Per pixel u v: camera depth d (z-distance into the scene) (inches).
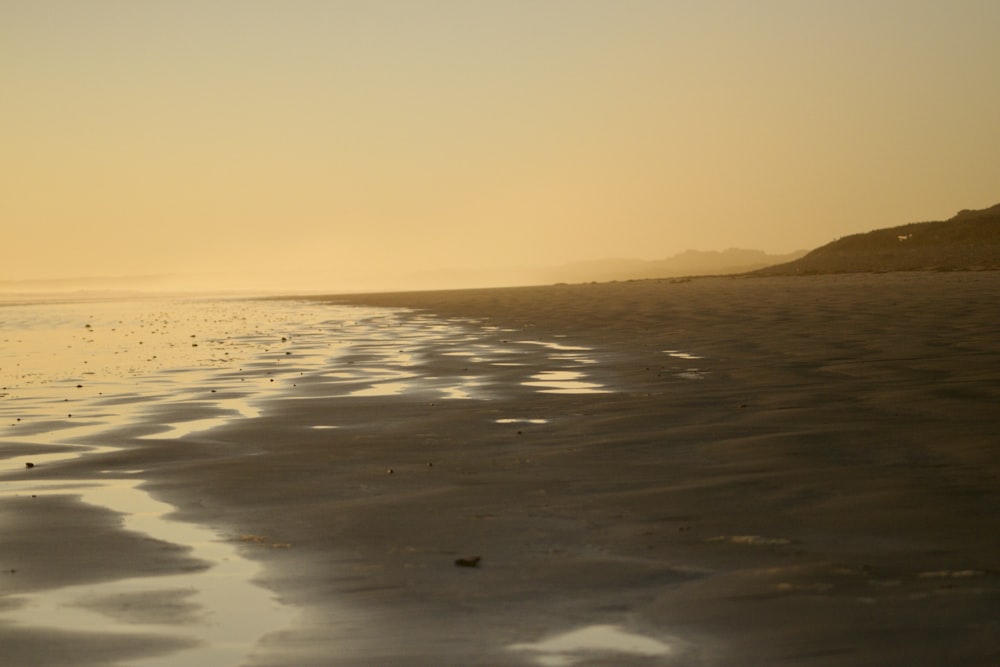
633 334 921.5
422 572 234.8
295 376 680.4
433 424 456.1
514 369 673.0
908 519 268.5
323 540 265.9
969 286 1491.1
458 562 239.3
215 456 393.7
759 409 461.1
